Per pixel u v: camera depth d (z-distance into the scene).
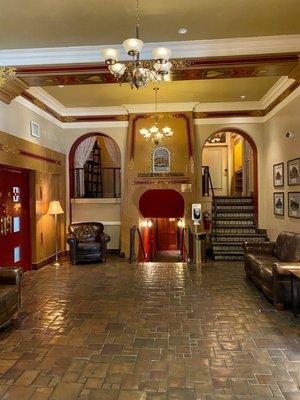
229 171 12.41
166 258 11.62
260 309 4.39
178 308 4.45
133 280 5.94
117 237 9.15
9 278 4.11
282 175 6.88
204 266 7.11
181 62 4.76
